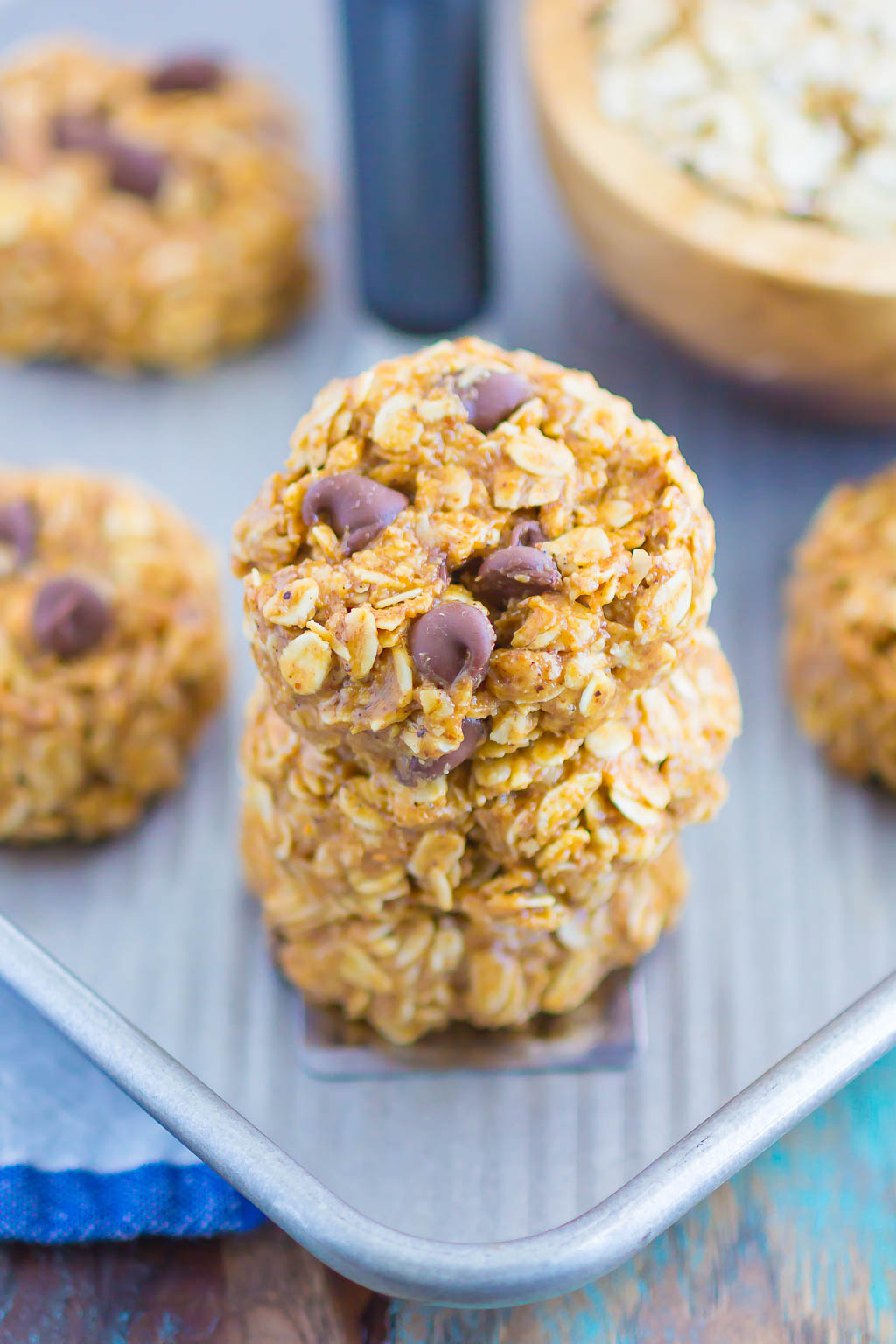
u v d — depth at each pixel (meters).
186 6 0.60
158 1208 0.43
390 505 0.39
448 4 0.48
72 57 0.56
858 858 0.47
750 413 0.53
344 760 0.41
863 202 0.48
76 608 0.46
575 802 0.40
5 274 0.52
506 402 0.40
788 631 0.49
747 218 0.48
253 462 0.53
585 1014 0.45
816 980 0.46
